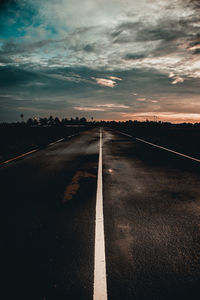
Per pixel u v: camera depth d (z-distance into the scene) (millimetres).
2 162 9594
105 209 4043
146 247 2719
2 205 4402
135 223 3416
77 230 3234
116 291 2006
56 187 5633
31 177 6793
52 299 1943
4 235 3150
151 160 9414
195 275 2193
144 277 2174
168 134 25922
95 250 2682
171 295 1945
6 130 41250
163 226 3301
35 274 2279
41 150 13859
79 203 4402
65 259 2518
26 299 1957
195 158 9688
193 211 3885
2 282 2182
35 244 2875
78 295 1978
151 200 4488
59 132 36969
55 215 3830
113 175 6836
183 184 5668
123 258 2496
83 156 10977
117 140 20438
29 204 4422
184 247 2709
